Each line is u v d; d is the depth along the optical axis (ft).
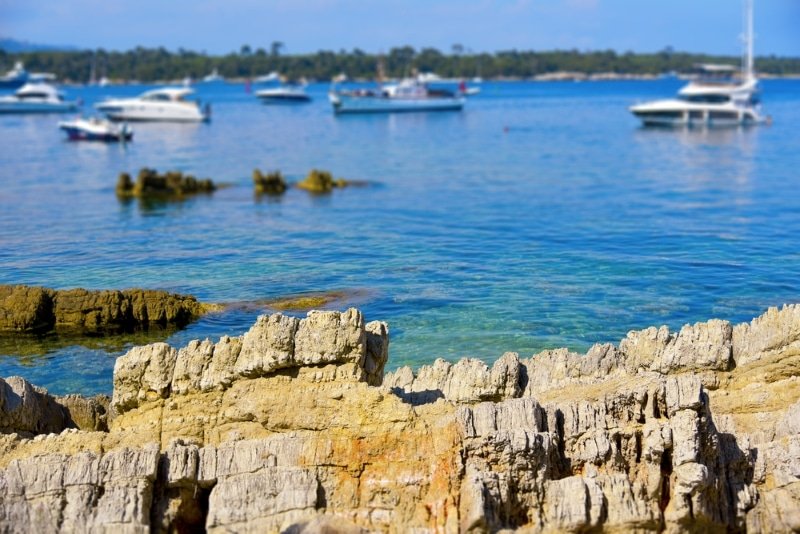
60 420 76.69
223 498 62.64
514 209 208.03
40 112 558.15
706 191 228.84
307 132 438.40
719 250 157.28
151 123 490.90
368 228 187.11
